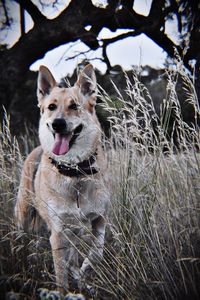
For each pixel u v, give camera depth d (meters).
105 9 4.04
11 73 4.12
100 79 3.68
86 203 1.59
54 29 4.10
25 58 4.20
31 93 4.15
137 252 1.38
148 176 1.54
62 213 1.59
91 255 1.51
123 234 1.42
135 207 1.52
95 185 1.60
